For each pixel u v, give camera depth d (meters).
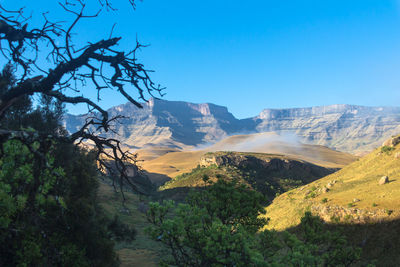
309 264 16.92
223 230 15.54
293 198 100.19
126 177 6.75
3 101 6.21
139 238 67.00
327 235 25.14
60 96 6.20
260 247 19.67
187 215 17.84
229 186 20.89
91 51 6.29
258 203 20.80
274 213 95.62
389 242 52.28
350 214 63.47
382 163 97.38
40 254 12.49
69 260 16.78
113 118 6.62
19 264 11.97
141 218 89.06
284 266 15.44
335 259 24.55
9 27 6.18
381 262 49.38
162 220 17.11
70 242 18.56
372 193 72.56
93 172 29.25
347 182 93.62
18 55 6.32
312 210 73.44
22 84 6.16
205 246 15.80
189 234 16.84
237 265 14.18
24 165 9.60
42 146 5.87
